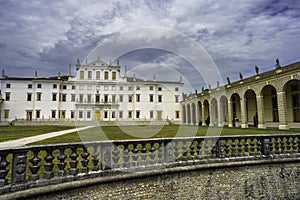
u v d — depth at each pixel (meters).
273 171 7.56
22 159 4.52
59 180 4.82
